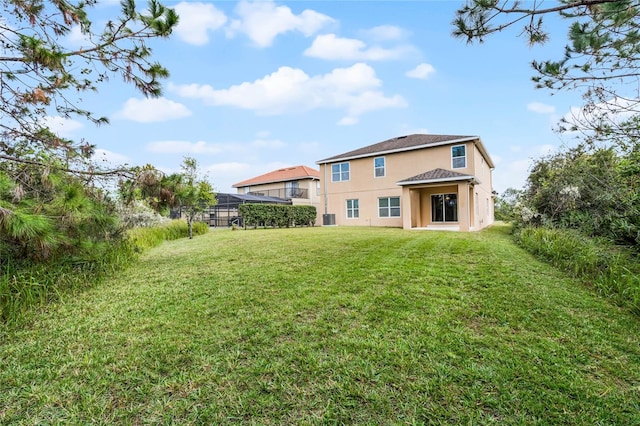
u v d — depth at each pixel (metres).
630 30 4.05
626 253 5.22
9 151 4.09
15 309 3.58
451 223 16.55
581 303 3.70
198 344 2.87
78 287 4.69
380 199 18.92
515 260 6.08
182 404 2.07
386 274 5.07
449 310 3.51
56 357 2.69
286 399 2.09
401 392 2.13
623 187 6.79
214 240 10.97
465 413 1.92
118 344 2.92
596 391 2.09
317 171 31.27
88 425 1.90
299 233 12.45
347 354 2.62
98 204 4.84
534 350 2.62
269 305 3.81
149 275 5.60
